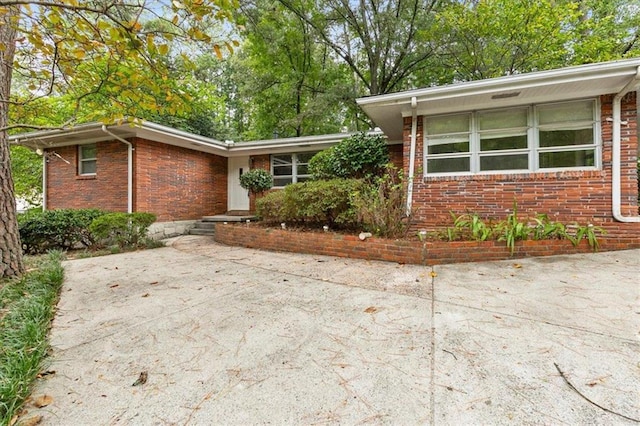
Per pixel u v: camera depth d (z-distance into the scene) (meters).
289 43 15.04
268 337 2.54
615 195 5.45
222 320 2.90
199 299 3.49
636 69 4.73
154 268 5.04
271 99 16.42
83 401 1.80
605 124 5.55
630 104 5.43
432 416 1.63
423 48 13.27
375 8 13.64
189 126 14.86
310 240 6.06
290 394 1.83
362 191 6.25
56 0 2.52
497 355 2.19
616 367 2.00
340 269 4.75
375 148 7.71
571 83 5.18
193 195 10.35
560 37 11.31
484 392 1.80
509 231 5.07
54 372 2.09
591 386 1.82
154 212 8.93
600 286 3.54
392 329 2.63
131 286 4.04
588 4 12.43
